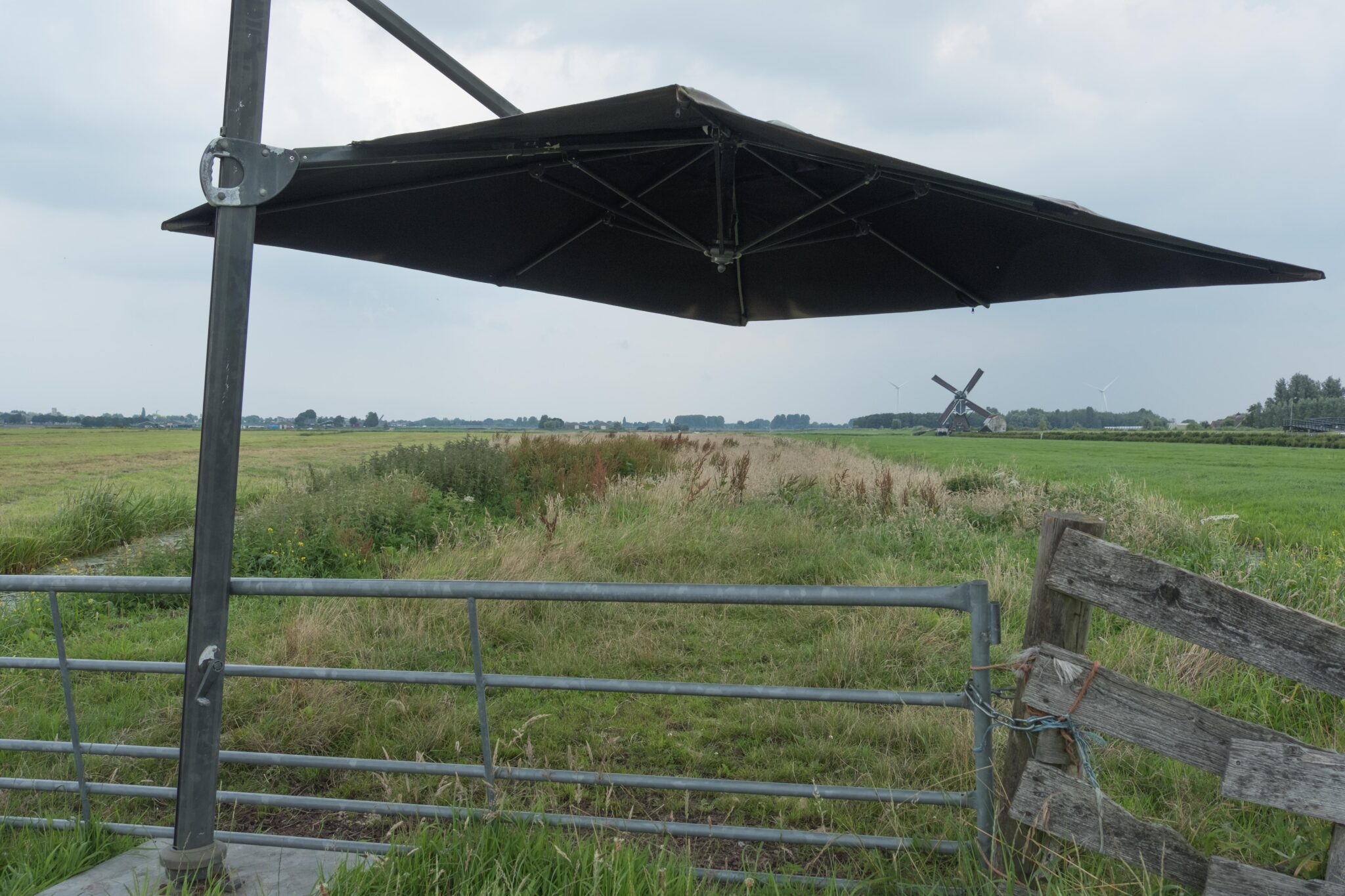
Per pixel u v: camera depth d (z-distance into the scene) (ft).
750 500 46.42
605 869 8.66
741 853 11.26
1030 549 33.86
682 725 16.24
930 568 31.42
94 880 9.67
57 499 66.69
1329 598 22.02
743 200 10.74
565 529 34.19
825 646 20.22
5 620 24.82
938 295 12.35
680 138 7.59
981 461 116.78
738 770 14.16
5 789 13.23
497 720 16.35
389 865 9.02
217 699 8.33
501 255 12.01
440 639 21.42
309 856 10.05
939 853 9.43
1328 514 52.03
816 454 102.83
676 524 36.17
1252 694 16.24
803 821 12.30
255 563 31.30
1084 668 8.23
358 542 32.40
